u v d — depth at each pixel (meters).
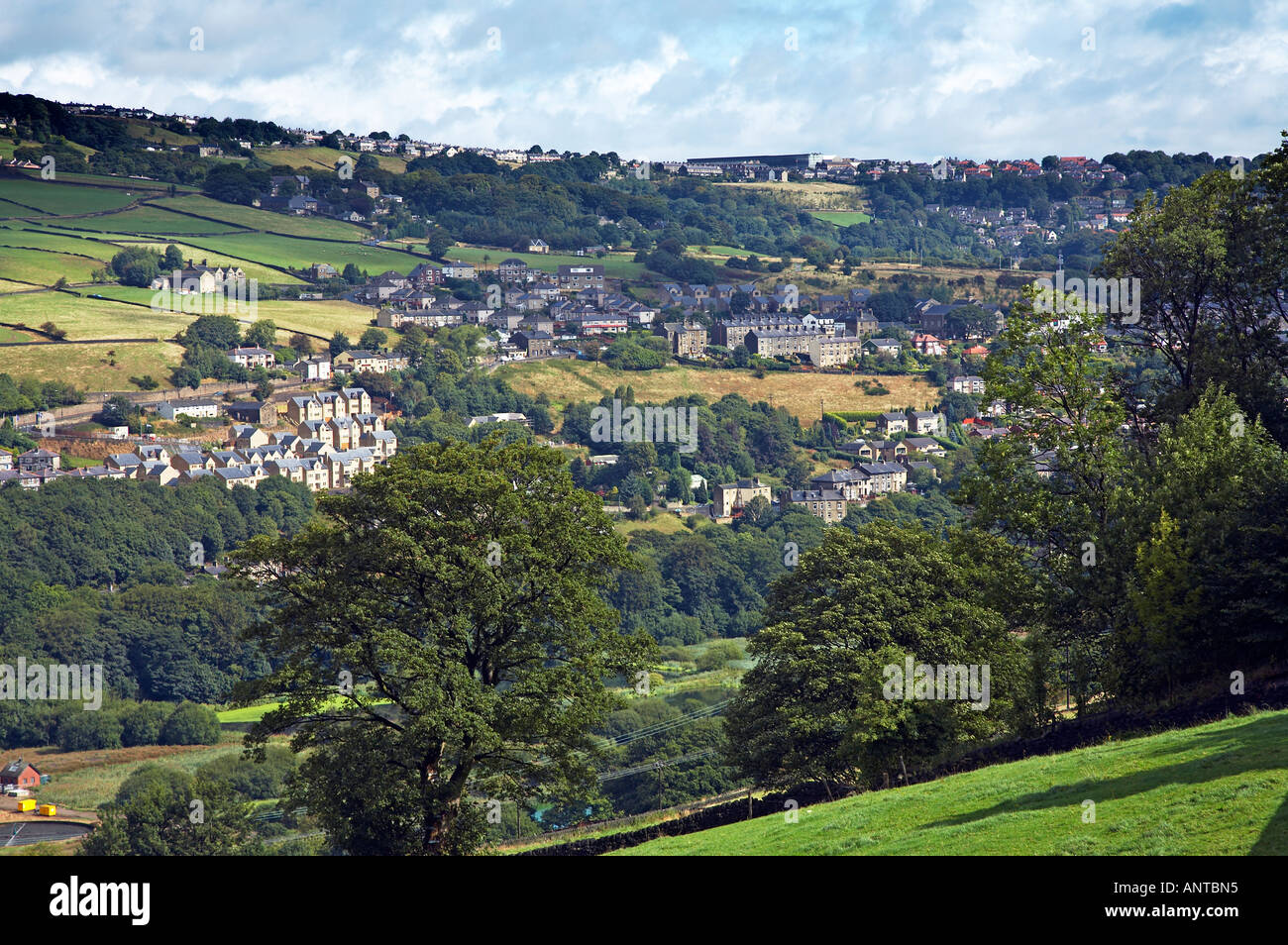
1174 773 41.16
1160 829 35.91
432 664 64.94
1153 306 93.44
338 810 65.56
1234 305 91.62
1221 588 60.06
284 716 67.94
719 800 102.38
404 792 65.25
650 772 138.12
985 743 70.12
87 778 163.12
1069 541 74.94
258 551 70.94
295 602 70.50
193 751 177.25
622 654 73.25
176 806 107.94
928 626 78.25
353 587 68.44
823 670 78.19
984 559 78.50
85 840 111.75
